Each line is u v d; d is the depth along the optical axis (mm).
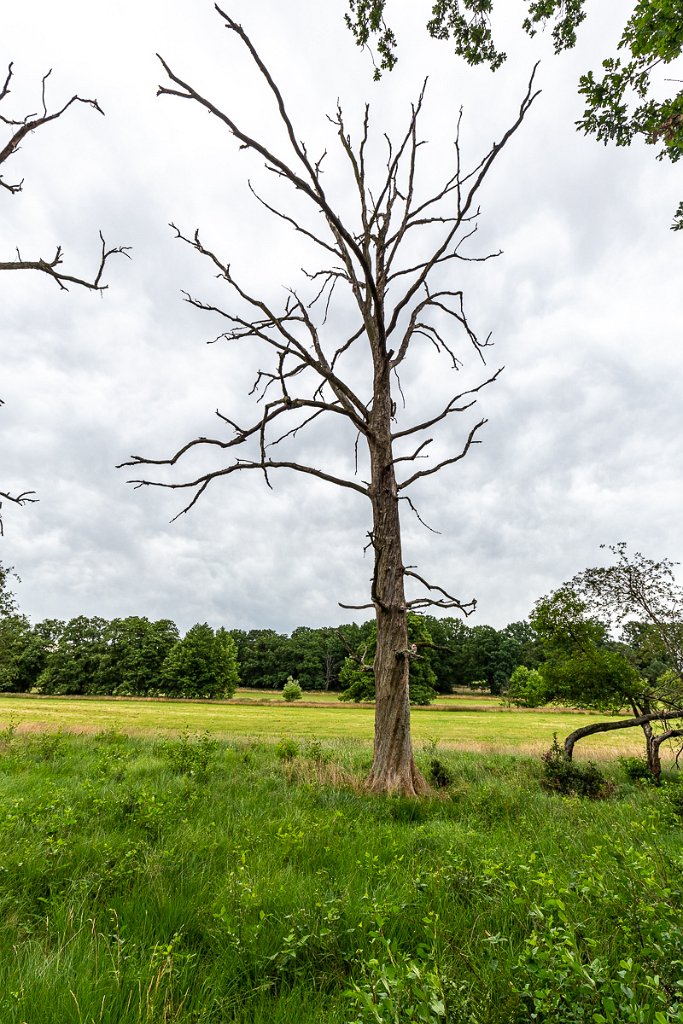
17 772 9625
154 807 6113
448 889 4059
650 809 7352
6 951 3236
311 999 2885
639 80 5434
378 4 6750
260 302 9359
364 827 6273
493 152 8078
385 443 10578
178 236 9414
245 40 4754
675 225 7078
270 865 4625
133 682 85750
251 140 5500
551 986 2354
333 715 46344
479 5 6461
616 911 3256
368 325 11555
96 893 4145
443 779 9945
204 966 3117
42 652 93625
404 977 2262
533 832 6156
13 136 4195
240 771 10258
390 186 11672
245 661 117750
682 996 2262
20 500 4934
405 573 10117
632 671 12352
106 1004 2688
